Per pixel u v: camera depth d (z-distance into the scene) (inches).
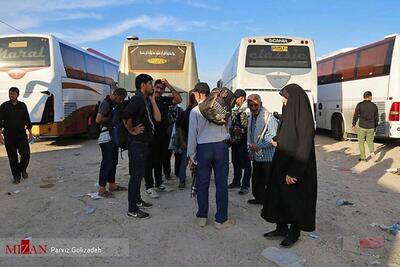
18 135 304.8
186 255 169.6
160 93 273.0
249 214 224.4
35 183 303.1
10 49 480.1
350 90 564.7
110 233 195.3
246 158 263.7
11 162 302.0
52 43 483.5
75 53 548.7
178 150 290.0
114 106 253.4
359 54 540.1
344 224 208.1
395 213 227.8
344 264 159.9
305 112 166.7
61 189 283.0
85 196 262.8
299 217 170.9
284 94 172.4
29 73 477.4
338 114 605.3
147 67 465.1
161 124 264.8
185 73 466.0
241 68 469.1
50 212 229.0
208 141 197.9
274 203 179.5
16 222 212.1
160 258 167.0
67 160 410.6
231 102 199.2
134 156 212.8
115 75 751.1
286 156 170.2
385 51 477.7
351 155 452.1
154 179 295.7
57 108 485.4
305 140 163.9
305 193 171.0
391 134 465.1
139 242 184.2
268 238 187.0
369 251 172.2
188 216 220.8
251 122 238.2
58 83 487.5
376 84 494.3
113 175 271.9
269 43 468.8
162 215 222.8
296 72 466.0
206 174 201.9
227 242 183.5
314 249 174.4
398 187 292.8
